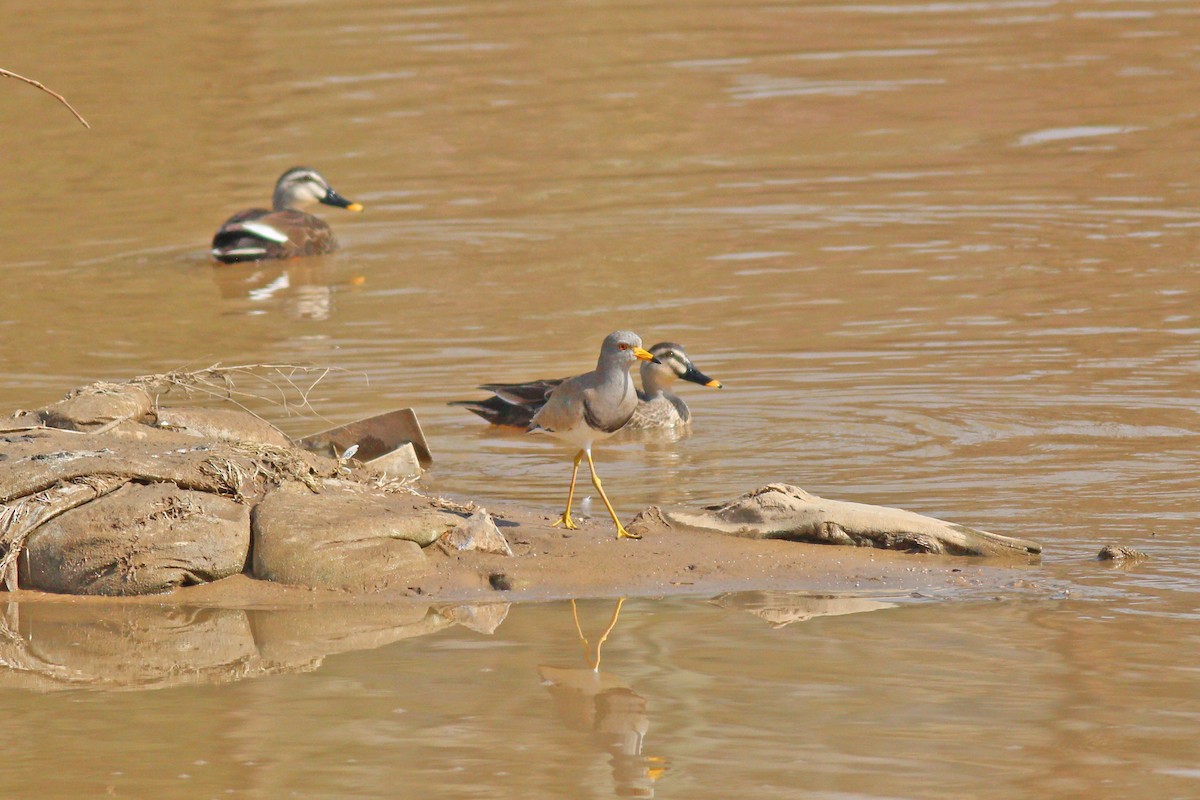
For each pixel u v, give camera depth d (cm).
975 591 1120
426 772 832
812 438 1570
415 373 1856
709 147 3186
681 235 2580
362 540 1173
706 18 4316
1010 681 944
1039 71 3691
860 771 823
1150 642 1005
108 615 1110
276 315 2166
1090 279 2203
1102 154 3000
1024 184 2816
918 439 1550
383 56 3950
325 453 1514
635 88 3644
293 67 3850
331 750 864
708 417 1661
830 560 1198
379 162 3150
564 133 3322
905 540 1223
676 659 998
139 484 1199
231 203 2898
